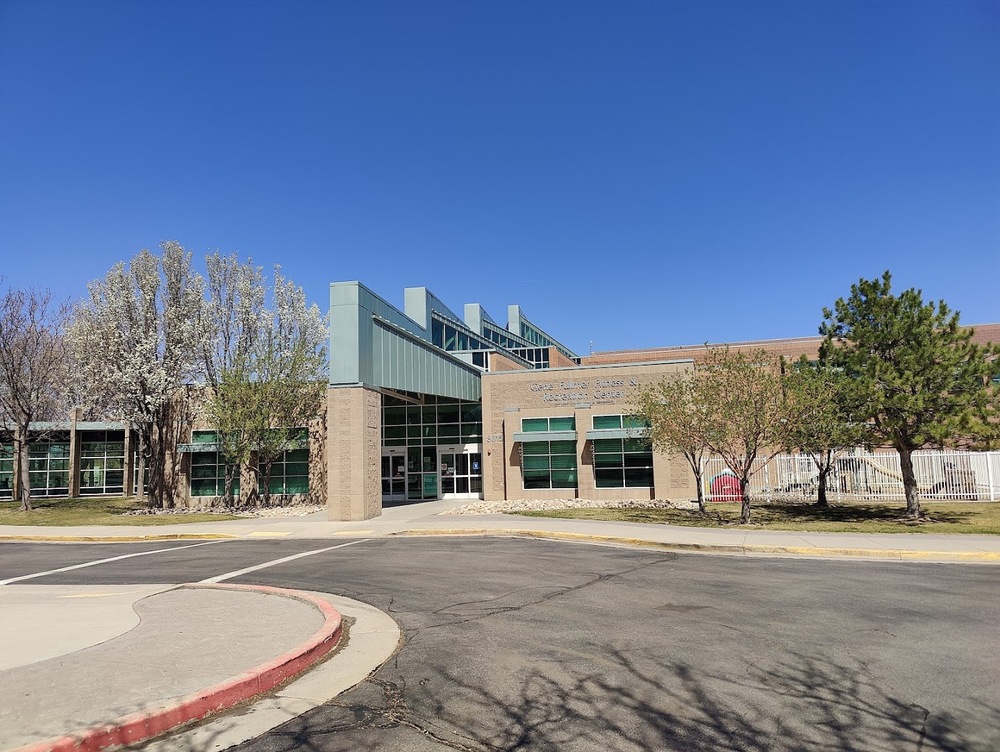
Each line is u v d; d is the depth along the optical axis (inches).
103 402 1481.3
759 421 721.6
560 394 1178.6
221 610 357.4
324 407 1251.2
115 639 295.4
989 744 185.5
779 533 658.2
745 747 185.0
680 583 426.9
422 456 1326.3
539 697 225.8
